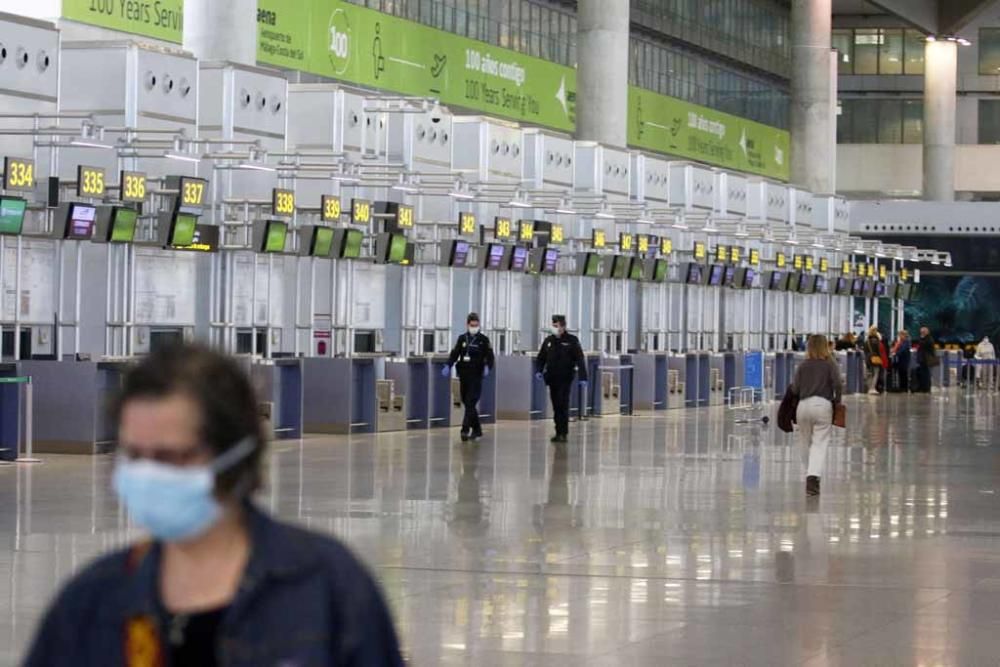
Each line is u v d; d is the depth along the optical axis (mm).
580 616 17422
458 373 45656
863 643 16078
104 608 4891
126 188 36406
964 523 26844
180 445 4859
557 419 46125
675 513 27719
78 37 46562
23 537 22781
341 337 47375
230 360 5016
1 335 36500
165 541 4910
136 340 39719
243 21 48656
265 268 43156
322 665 4805
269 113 43375
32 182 34375
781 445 45719
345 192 47125
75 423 36375
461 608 17812
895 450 45000
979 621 17438
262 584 4840
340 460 37844
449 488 31391
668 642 16000
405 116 49125
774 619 17406
